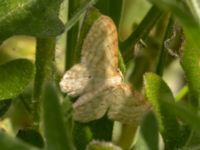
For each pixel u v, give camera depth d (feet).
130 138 0.53
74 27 0.53
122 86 0.47
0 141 0.35
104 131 0.47
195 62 0.47
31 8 0.47
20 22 0.46
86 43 0.46
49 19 0.46
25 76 0.46
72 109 0.47
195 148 0.43
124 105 0.47
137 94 0.46
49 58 0.49
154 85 0.45
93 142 0.42
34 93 0.49
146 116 0.38
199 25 0.40
